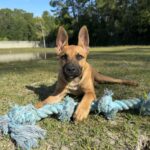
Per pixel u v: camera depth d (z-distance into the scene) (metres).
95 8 10.05
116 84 1.11
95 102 0.75
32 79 1.30
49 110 0.71
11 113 0.64
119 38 9.62
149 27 8.66
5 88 1.10
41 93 1.01
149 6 8.08
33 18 15.16
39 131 0.61
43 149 0.58
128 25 8.88
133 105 0.74
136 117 0.73
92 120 0.71
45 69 1.70
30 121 0.64
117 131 0.65
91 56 2.72
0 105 0.85
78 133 0.65
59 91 0.89
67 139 0.62
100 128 0.67
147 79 1.19
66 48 0.93
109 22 9.64
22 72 1.59
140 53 3.07
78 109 0.71
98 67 1.67
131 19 8.58
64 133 0.65
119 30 9.16
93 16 10.17
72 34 10.66
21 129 0.60
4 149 0.58
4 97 0.95
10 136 0.62
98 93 0.98
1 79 1.34
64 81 0.89
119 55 2.78
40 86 1.13
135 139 0.62
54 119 0.72
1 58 4.32
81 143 0.60
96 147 0.59
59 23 11.15
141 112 0.74
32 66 1.92
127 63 1.87
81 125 0.69
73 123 0.70
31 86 1.13
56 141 0.61
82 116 0.70
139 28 8.56
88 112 0.72
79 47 0.94
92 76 1.07
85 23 10.33
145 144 0.62
